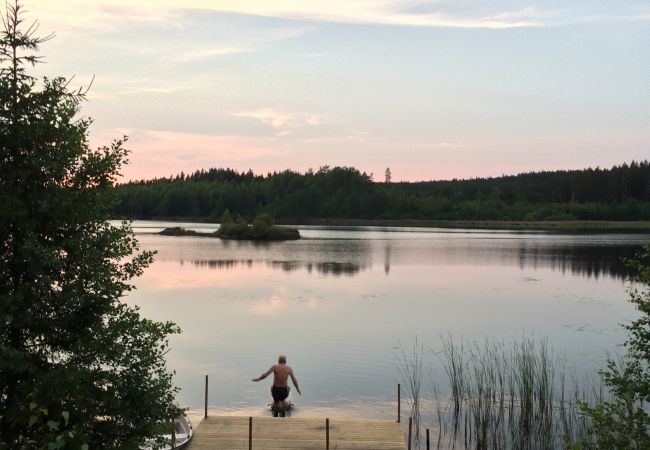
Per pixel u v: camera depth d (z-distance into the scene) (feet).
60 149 28.78
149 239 326.24
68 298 27.68
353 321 101.60
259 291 136.15
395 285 148.56
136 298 125.08
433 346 83.82
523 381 58.95
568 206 634.02
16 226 27.45
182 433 44.86
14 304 26.27
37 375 26.27
